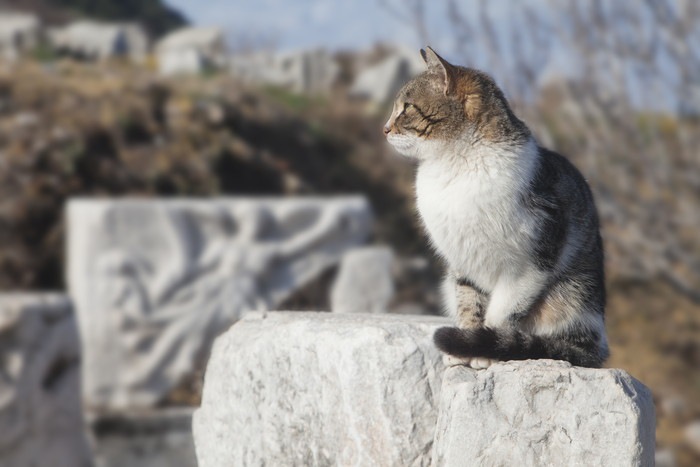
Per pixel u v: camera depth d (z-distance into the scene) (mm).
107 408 11766
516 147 5000
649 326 16547
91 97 18938
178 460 11312
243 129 19891
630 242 14766
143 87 19641
